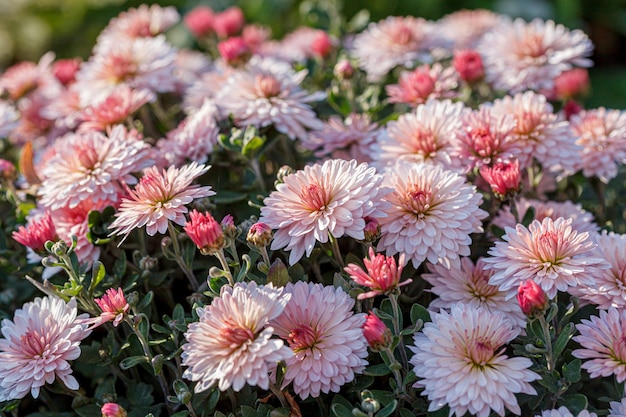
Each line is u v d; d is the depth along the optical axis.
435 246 0.50
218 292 0.50
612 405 0.48
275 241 0.50
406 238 0.50
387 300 0.50
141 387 0.53
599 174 0.59
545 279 0.48
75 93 0.68
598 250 0.51
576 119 0.61
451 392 0.46
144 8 0.74
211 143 0.57
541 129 0.56
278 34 1.03
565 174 0.60
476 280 0.52
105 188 0.54
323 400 0.52
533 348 0.47
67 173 0.55
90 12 1.08
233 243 0.50
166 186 0.50
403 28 0.69
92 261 0.55
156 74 0.65
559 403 0.49
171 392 0.54
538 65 0.65
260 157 0.60
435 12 1.06
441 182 0.51
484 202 0.57
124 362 0.50
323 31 0.73
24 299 0.59
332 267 0.57
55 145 0.62
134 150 0.54
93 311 0.52
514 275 0.49
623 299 0.50
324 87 0.71
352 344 0.48
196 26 0.77
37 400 0.58
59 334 0.50
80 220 0.55
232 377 0.45
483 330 0.48
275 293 0.47
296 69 0.67
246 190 0.58
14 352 0.50
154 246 0.57
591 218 0.58
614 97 0.97
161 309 0.58
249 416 0.49
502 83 0.65
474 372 0.47
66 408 0.57
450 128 0.55
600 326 0.48
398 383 0.48
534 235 0.49
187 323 0.50
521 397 0.49
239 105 0.59
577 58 0.65
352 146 0.60
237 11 0.75
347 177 0.49
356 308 0.51
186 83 0.72
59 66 0.74
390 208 0.51
